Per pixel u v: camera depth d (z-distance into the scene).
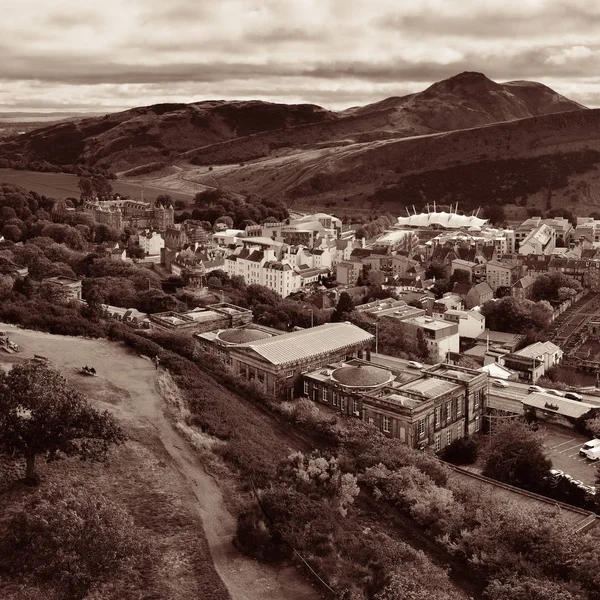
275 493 109.88
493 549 112.94
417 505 124.81
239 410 161.38
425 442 178.75
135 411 141.38
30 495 101.25
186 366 176.62
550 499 148.38
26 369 108.94
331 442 158.75
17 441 101.31
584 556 109.19
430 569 103.00
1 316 193.25
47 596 76.69
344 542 103.44
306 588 91.94
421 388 188.25
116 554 81.25
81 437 107.00
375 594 91.50
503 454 165.00
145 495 109.06
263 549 98.06
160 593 87.44
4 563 83.12
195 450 126.38
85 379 156.00
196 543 98.56
